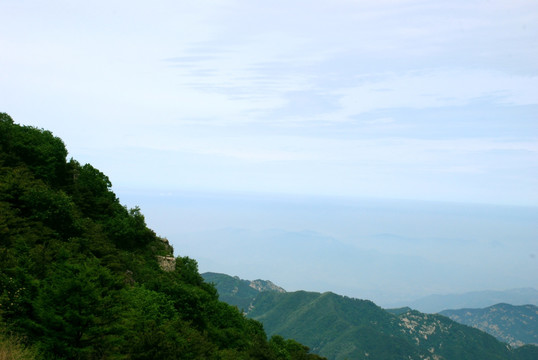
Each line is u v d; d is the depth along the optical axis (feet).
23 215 151.94
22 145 200.34
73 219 169.48
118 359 90.27
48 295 85.51
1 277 88.99
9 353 70.90
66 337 83.05
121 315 102.83
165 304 148.46
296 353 253.44
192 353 114.21
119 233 217.97
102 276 101.09
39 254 113.09
